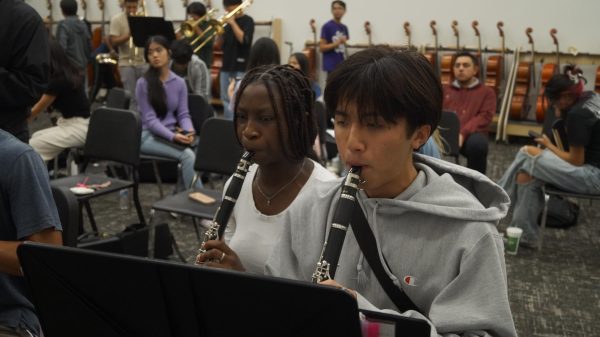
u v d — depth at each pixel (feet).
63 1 25.84
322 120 14.52
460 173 3.84
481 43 25.23
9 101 8.83
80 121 14.56
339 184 3.95
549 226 14.61
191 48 18.65
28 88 8.89
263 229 5.57
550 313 10.42
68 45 25.80
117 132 12.36
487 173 19.44
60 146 14.40
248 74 5.45
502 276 3.44
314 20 27.40
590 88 24.08
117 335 3.11
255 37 28.45
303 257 4.00
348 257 3.84
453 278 3.56
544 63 24.31
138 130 12.16
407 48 3.67
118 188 11.54
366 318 2.81
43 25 9.12
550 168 12.79
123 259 2.85
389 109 3.27
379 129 3.34
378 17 26.50
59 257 2.95
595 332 9.84
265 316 2.75
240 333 2.85
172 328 2.97
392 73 3.26
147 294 2.90
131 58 22.88
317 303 2.63
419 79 3.34
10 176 4.99
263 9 28.02
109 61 24.43
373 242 3.72
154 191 16.30
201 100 15.64
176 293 2.85
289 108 5.26
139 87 14.71
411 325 2.75
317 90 15.67
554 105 13.14
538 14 24.27
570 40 24.06
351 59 3.40
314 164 5.87
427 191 3.66
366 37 26.78
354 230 3.76
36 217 5.02
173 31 19.90
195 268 2.75
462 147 16.84
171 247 11.10
